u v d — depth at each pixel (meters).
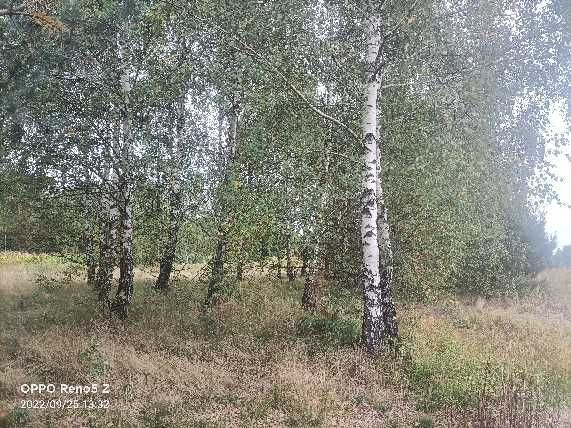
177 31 11.30
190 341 9.80
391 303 10.16
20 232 13.28
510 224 12.08
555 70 10.10
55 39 9.62
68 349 8.79
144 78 11.88
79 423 6.30
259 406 7.02
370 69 9.30
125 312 11.59
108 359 8.30
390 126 10.63
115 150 11.39
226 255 11.99
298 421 6.65
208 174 12.02
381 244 10.19
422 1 9.44
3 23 9.26
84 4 10.21
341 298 12.68
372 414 7.04
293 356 8.94
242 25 9.27
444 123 9.62
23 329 10.17
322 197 9.91
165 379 7.81
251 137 10.42
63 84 11.03
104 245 12.52
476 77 9.77
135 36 11.40
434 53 9.80
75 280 17.14
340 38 10.52
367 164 9.27
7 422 6.14
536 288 19.73
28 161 11.10
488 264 16.22
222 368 8.30
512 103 10.05
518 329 13.22
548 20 10.03
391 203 11.17
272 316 11.80
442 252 11.23
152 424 6.38
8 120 9.85
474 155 9.52
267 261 12.73
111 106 11.34
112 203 12.27
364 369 8.45
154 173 11.45
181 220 12.21
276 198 10.28
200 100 12.62
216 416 6.65
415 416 6.98
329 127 10.44
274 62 9.30
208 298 12.41
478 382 8.12
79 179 11.51
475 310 15.80
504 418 6.77
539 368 9.35
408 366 8.73
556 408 7.58
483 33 9.85
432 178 9.55
